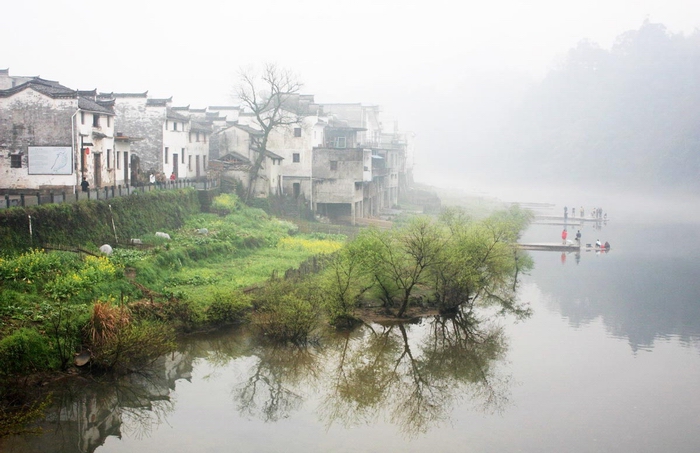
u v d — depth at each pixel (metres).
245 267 48.97
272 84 73.31
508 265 48.94
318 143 80.25
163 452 25.34
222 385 32.56
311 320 38.69
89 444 25.77
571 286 56.94
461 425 28.92
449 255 44.25
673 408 30.80
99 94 66.38
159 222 54.31
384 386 33.66
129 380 31.06
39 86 49.66
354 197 77.00
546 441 27.38
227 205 65.06
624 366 36.47
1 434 25.58
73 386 29.34
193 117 86.62
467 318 45.72
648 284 57.94
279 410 29.97
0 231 36.44
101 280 37.16
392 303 46.12
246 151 76.69
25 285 34.06
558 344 40.38
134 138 59.16
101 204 46.41
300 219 74.75
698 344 40.56
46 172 48.78
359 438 27.39
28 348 28.83
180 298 39.41
